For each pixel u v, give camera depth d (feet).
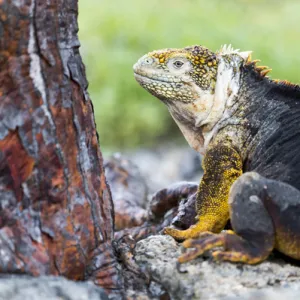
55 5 21.07
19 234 20.42
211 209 25.63
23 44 20.45
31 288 19.08
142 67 27.99
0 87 20.30
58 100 21.21
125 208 36.32
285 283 21.52
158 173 71.00
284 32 107.65
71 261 21.36
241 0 123.44
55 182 21.11
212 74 27.50
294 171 24.64
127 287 22.66
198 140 28.50
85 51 101.30
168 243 24.25
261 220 21.98
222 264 22.18
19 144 20.53
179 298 21.66
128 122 90.99
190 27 102.58
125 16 107.96
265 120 26.35
